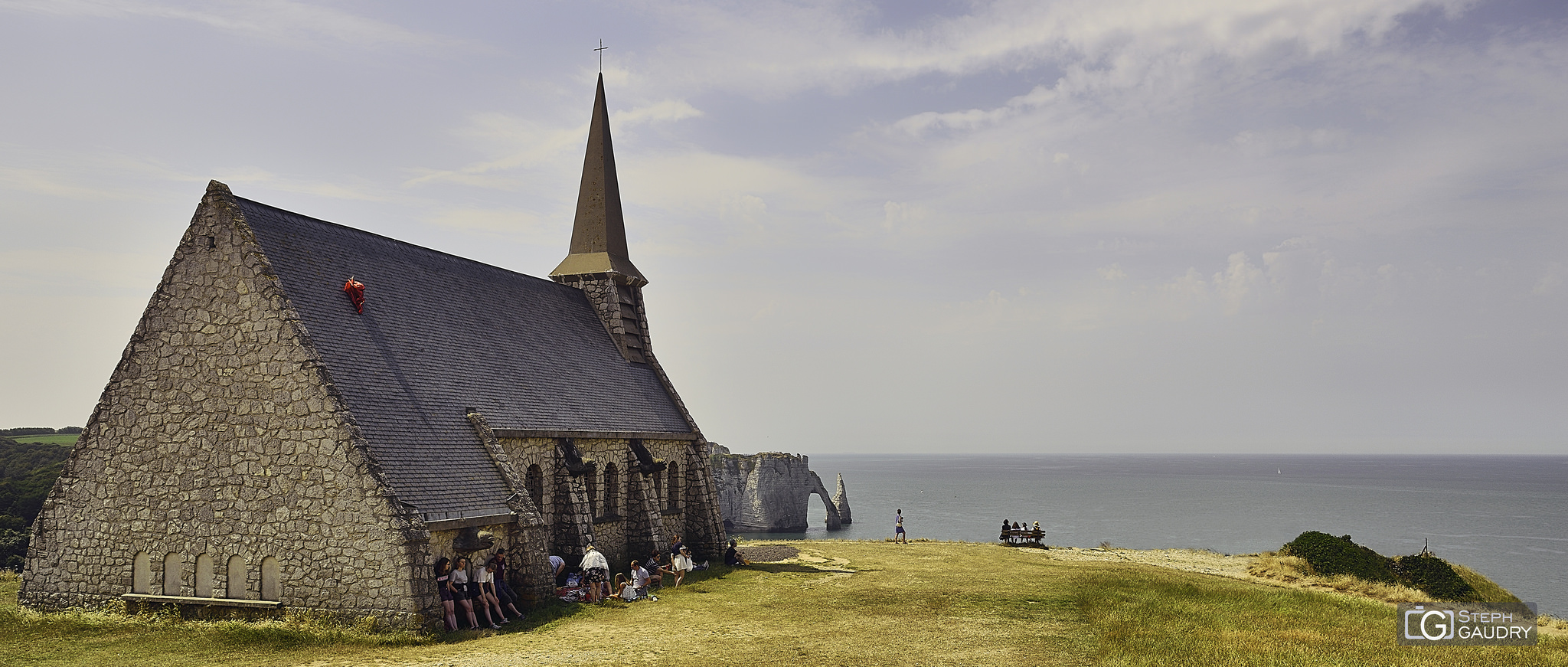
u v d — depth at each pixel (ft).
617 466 121.49
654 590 103.24
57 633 75.00
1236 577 140.77
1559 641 82.89
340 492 76.84
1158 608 92.38
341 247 97.81
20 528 148.97
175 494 82.33
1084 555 157.07
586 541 107.24
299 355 79.66
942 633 79.00
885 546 158.51
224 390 81.87
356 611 75.36
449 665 64.85
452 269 116.47
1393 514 525.34
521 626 81.10
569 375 123.13
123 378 85.51
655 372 150.41
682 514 138.72
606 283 147.54
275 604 77.36
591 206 153.07
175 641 72.18
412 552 74.74
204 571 80.89
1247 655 69.87
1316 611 96.32
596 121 156.76
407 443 83.51
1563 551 346.33
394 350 92.68
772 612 89.40
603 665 65.46
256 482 79.82
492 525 86.07
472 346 106.63
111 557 83.82
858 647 72.64
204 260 84.07
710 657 68.54
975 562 134.00
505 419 99.66
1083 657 69.72
